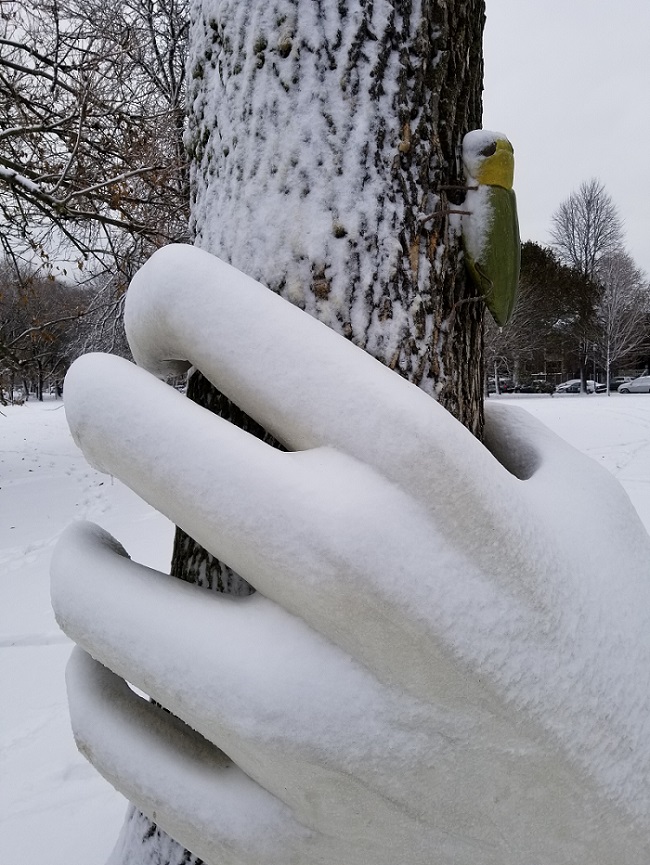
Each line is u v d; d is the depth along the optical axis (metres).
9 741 3.49
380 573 0.84
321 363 0.95
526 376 45.66
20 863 2.62
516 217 1.36
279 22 1.24
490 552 0.91
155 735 1.10
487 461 0.97
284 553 0.85
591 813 0.96
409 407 0.91
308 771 0.88
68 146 7.20
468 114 1.38
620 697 0.98
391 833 0.93
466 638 0.87
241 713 0.88
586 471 1.28
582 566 1.04
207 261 1.02
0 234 7.76
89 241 8.58
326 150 1.23
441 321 1.30
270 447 0.93
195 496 0.89
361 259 1.23
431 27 1.26
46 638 4.74
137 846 1.48
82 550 1.08
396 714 0.88
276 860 0.98
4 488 11.09
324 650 0.90
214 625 0.94
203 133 1.38
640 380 40.31
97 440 0.95
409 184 1.25
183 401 0.96
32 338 8.91
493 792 0.93
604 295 44.44
